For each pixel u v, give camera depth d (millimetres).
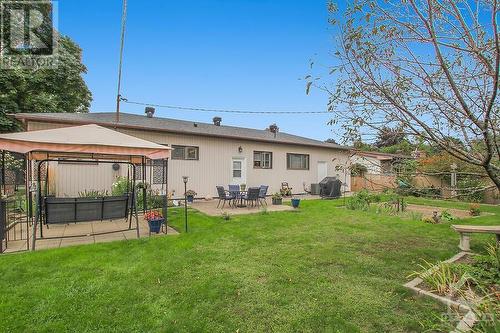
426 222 7332
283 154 15234
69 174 9773
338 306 2840
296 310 2777
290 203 11508
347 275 3641
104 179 10414
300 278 3545
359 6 2479
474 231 4664
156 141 11266
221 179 12961
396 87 2535
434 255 4465
